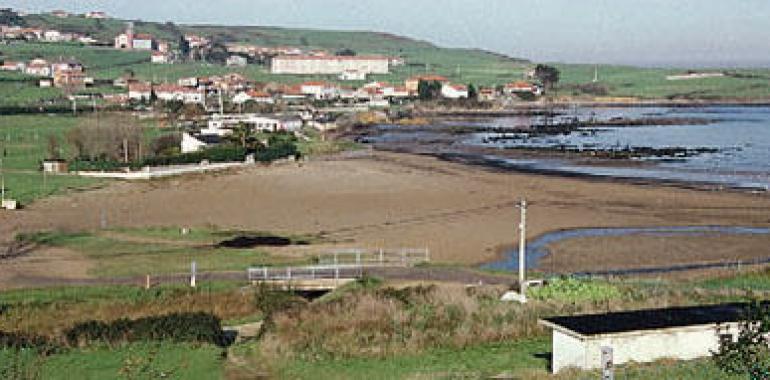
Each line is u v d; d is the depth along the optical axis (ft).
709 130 603.67
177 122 610.24
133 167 348.38
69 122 566.77
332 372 108.99
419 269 180.04
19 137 479.82
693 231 234.58
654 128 630.33
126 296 157.89
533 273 183.83
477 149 481.46
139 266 186.70
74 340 120.37
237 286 165.48
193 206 281.33
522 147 486.79
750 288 159.22
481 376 101.14
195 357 114.62
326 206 278.26
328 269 176.35
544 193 300.20
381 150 481.46
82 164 353.72
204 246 212.43
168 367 110.01
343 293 156.04
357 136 594.65
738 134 565.12
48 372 107.45
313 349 119.44
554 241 222.69
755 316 98.27
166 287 164.14
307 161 414.41
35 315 144.97
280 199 293.23
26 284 169.07
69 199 290.97
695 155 427.74
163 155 385.91
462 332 125.18
